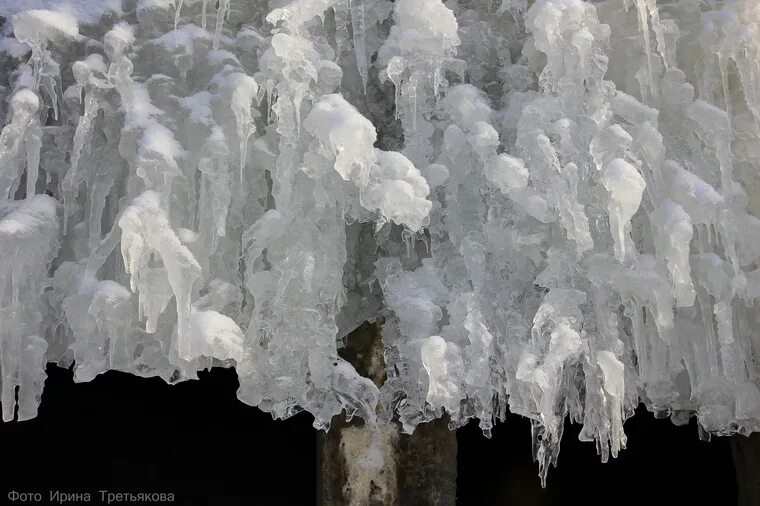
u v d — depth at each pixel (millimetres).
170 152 2154
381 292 2516
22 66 2344
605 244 2428
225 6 2354
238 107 2160
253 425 4266
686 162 2553
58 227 2242
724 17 2525
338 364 2312
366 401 2293
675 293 2264
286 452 4270
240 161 2260
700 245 2486
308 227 2293
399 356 2391
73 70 2217
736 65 2564
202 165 2178
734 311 2539
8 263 2086
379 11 2512
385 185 2141
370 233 2521
